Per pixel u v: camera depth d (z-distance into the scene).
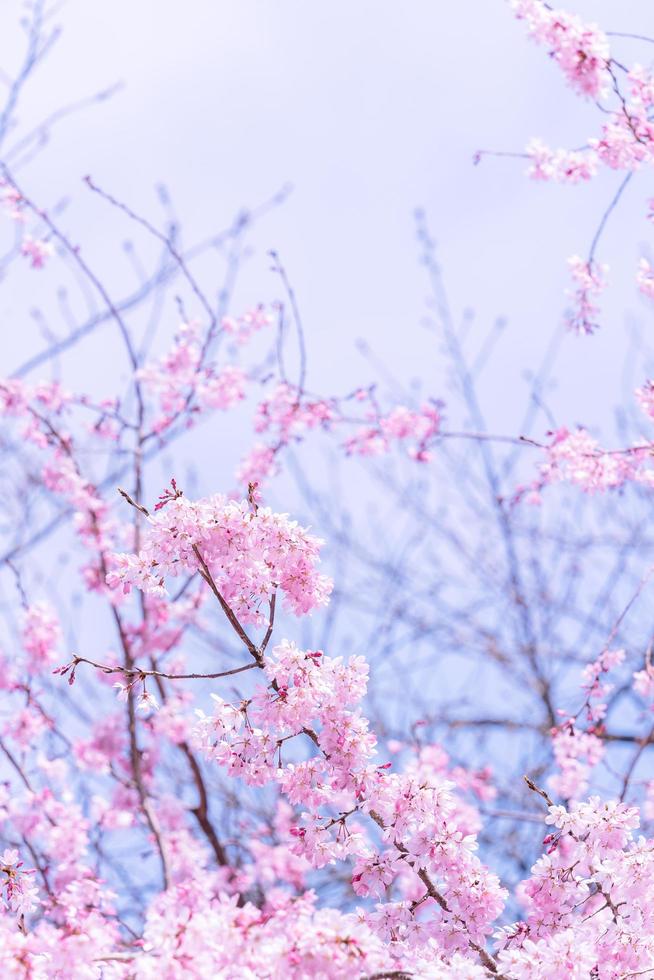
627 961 4.00
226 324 8.17
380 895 3.99
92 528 7.98
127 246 8.33
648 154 5.57
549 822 4.08
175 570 3.79
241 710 3.82
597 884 4.17
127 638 7.98
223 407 8.20
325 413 7.92
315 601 3.87
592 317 6.43
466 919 3.98
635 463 6.47
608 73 5.25
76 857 6.38
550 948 3.72
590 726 5.91
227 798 8.55
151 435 8.18
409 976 3.37
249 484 3.86
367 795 3.87
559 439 6.56
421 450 7.79
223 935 3.38
